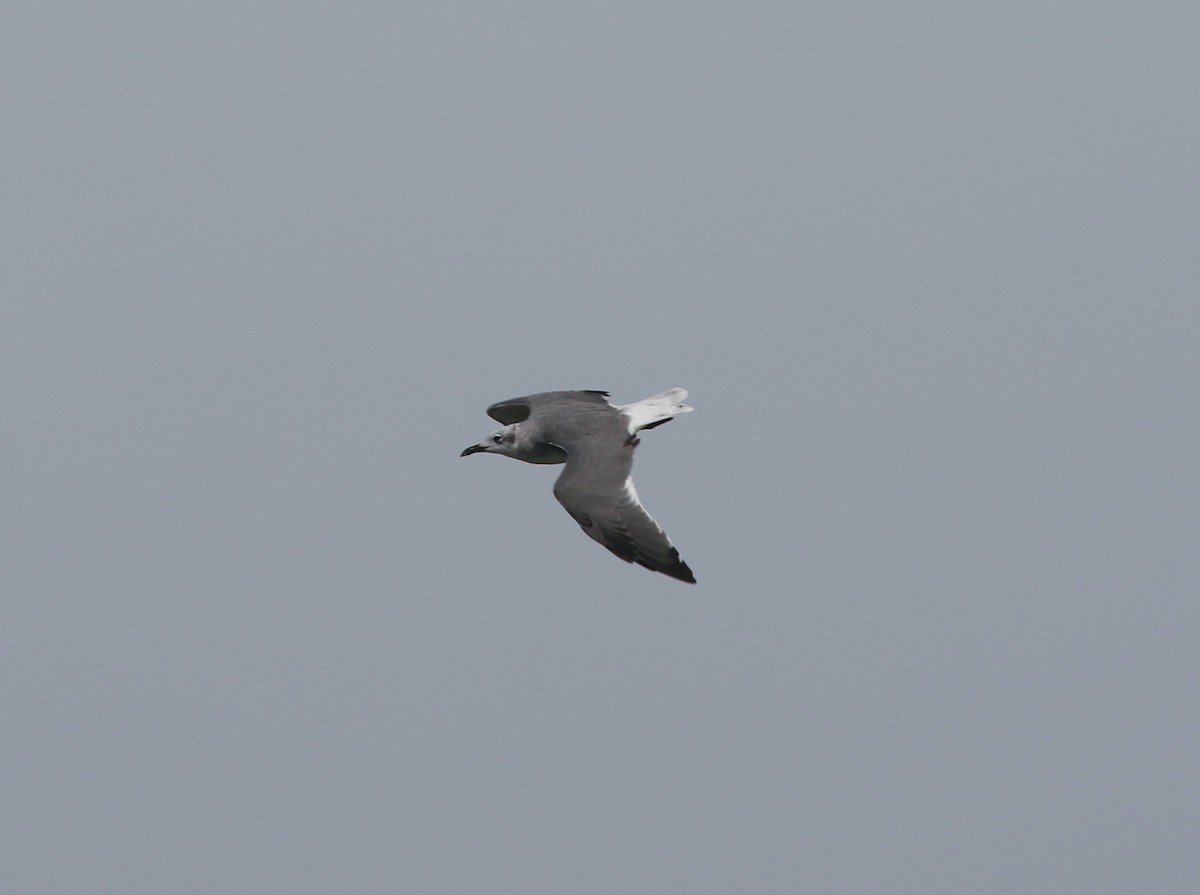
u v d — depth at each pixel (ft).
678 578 62.85
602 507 64.34
